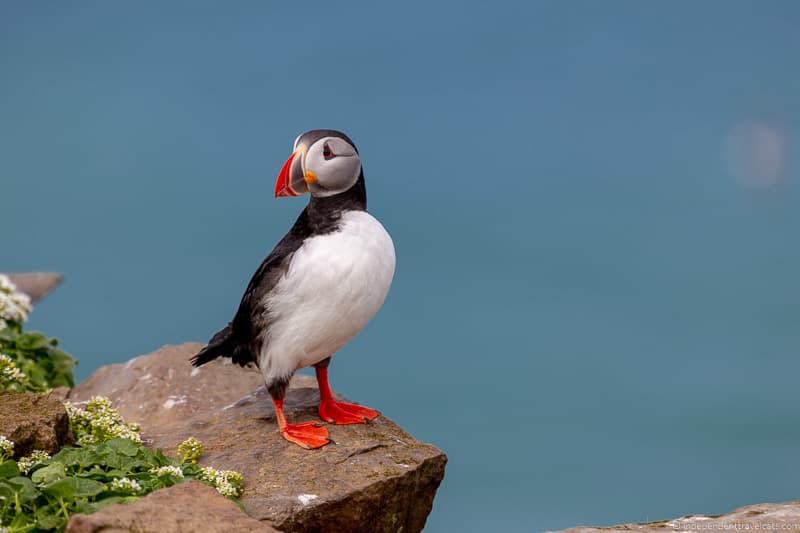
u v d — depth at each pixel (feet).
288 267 36.42
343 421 39.32
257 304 36.94
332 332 36.91
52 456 33.96
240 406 41.88
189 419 41.16
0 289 54.03
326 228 36.96
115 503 29.84
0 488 29.68
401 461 36.09
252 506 32.68
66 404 38.04
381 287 37.32
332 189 37.24
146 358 48.26
